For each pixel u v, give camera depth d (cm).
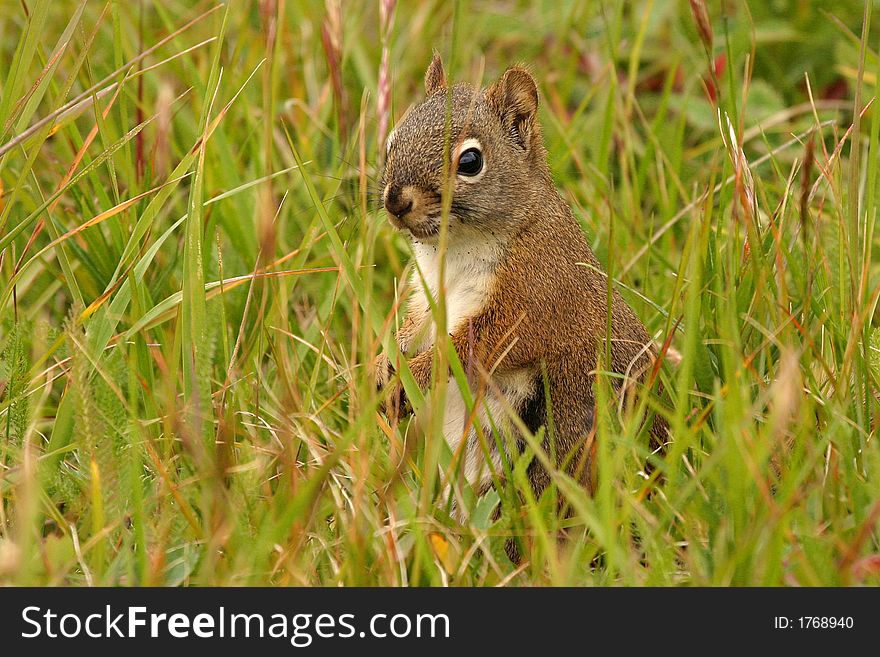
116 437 844
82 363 837
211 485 817
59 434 931
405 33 1670
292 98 1552
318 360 1036
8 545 747
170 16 1638
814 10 1678
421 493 878
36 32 1048
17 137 947
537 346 1064
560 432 1059
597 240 1296
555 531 863
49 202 1009
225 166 1278
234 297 1201
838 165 1126
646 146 1452
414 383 936
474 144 1048
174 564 817
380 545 842
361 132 1032
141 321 977
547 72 1656
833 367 1061
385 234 1323
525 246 1075
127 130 1198
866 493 845
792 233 1221
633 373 1076
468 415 934
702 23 1133
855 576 782
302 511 786
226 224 1267
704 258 1040
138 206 1179
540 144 1128
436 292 1105
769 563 746
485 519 891
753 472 780
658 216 1494
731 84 1177
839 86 1656
